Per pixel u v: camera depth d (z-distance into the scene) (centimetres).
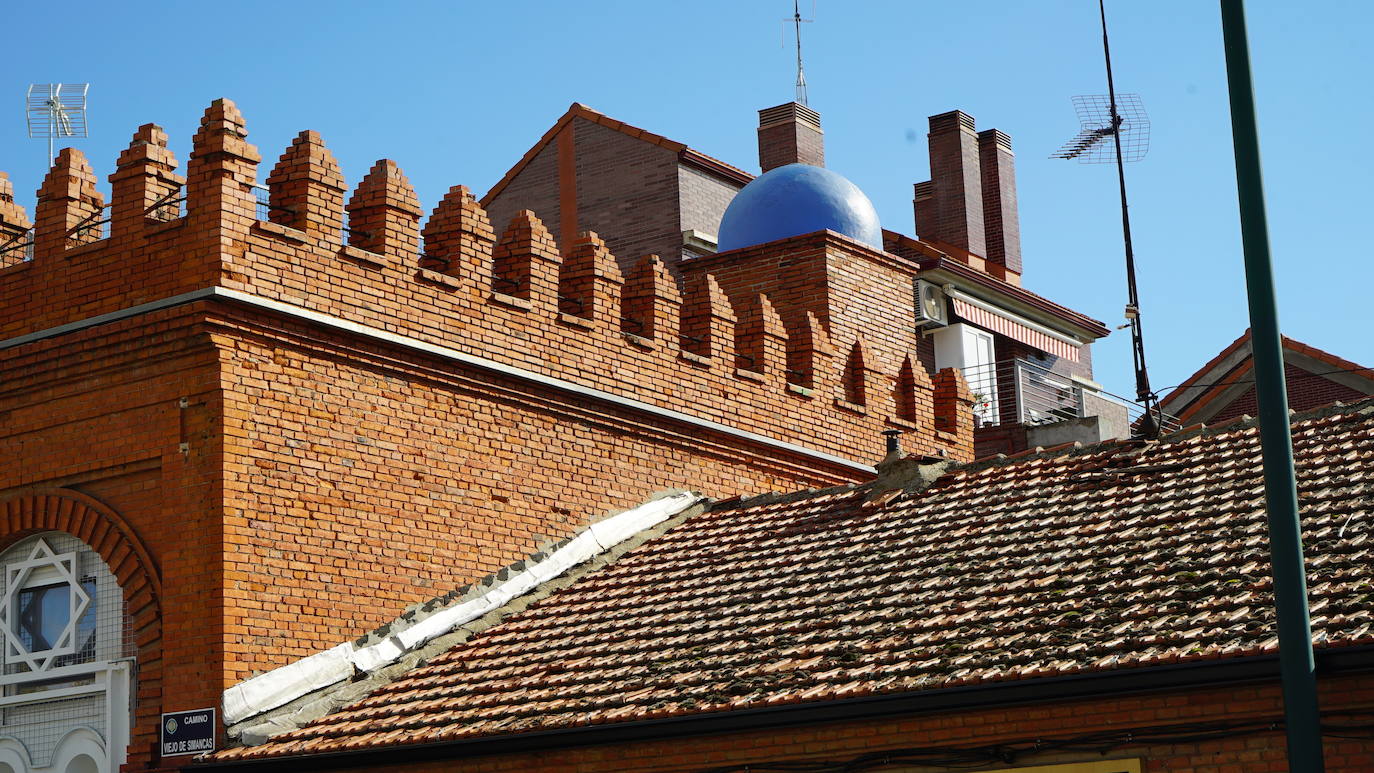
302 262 1662
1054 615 1363
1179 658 1177
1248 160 1003
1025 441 3272
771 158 3472
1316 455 1562
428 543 1744
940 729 1294
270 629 1609
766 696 1353
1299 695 938
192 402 1627
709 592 1698
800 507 1894
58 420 1722
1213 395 3603
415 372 1750
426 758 1500
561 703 1488
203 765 1553
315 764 1536
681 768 1405
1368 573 1265
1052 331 3838
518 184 3559
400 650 1697
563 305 1928
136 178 1691
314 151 1691
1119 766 1219
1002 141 3994
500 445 1822
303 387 1666
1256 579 1321
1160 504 1574
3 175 1858
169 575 1622
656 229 3325
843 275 2305
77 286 1716
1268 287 985
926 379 2336
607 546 1889
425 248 1827
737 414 2056
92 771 1703
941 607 1460
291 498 1641
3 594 1781
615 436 1936
